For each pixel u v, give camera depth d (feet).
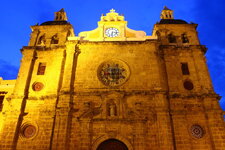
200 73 96.32
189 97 90.22
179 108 87.81
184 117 85.61
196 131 83.71
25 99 91.61
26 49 105.81
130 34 112.68
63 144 79.05
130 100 88.53
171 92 91.20
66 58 100.37
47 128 84.23
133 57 100.42
